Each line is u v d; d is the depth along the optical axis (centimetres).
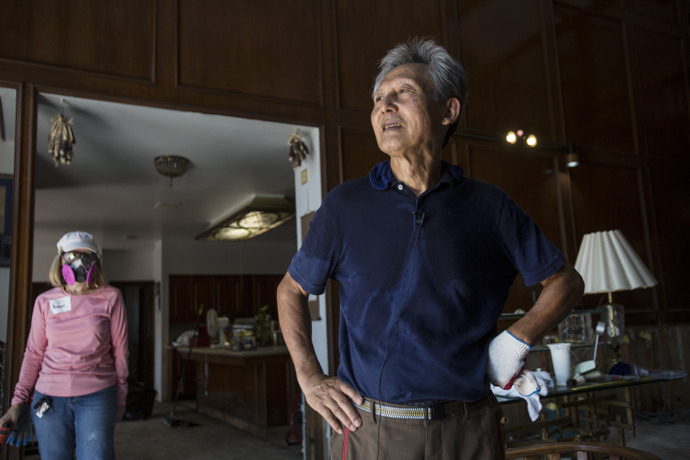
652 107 582
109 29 329
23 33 304
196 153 465
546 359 408
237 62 368
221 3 369
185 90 347
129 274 960
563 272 105
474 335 100
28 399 222
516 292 444
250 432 529
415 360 97
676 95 605
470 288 100
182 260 924
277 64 382
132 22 337
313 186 405
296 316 110
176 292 909
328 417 100
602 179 529
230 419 585
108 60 327
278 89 380
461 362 98
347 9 416
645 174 556
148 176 539
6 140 354
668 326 519
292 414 462
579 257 315
